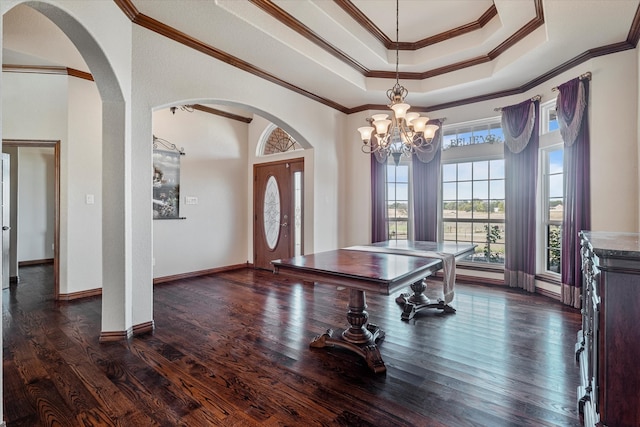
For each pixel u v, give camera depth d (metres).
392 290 2.00
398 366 2.34
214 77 3.42
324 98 4.82
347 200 5.38
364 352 2.39
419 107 5.17
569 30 3.03
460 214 5.03
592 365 1.63
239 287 4.60
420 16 3.55
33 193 6.39
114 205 2.76
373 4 3.35
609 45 3.26
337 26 3.43
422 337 2.84
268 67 3.81
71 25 2.17
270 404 1.89
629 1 2.63
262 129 6.00
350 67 4.23
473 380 2.15
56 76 3.90
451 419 1.76
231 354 2.52
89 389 2.03
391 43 4.12
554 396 1.96
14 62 3.69
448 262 2.76
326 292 4.33
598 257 1.32
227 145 5.84
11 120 3.78
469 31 3.81
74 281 3.98
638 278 1.24
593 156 3.42
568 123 3.57
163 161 4.93
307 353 2.54
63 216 3.92
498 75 4.00
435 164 4.95
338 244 5.23
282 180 5.71
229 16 2.85
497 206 4.69
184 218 5.19
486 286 4.54
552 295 3.97
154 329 3.02
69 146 3.94
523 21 3.29
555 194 4.10
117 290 2.77
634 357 1.25
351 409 1.85
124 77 2.72
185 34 3.11
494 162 4.71
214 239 5.63
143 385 2.08
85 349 2.58
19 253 6.22
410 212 5.31
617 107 3.29
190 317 3.35
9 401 1.90
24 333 2.90
